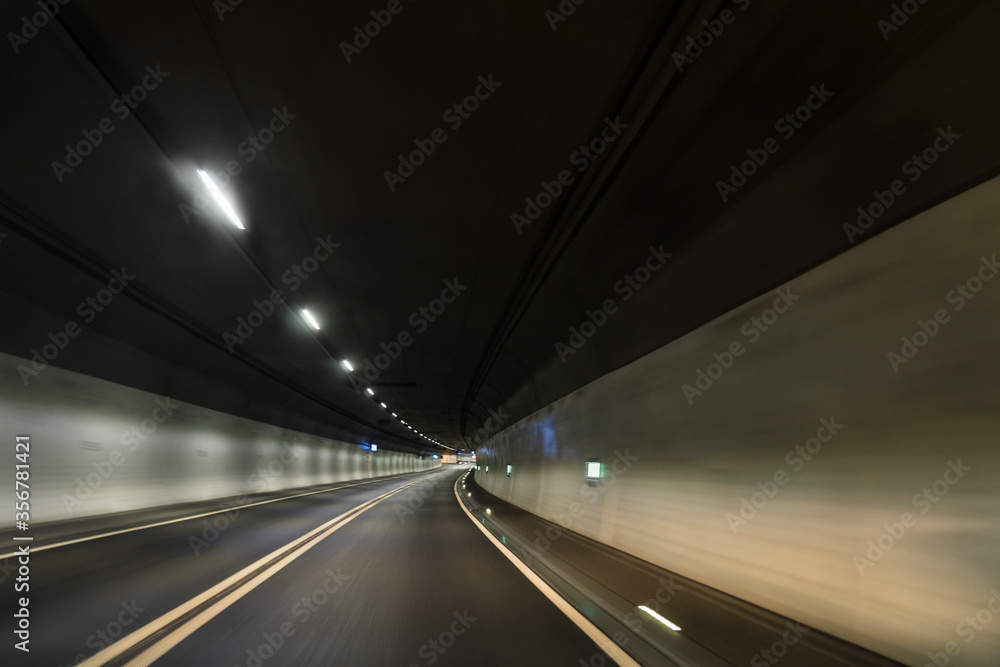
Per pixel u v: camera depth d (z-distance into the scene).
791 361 5.80
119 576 7.84
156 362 16.81
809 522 5.33
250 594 6.93
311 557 9.88
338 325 16.34
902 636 4.14
